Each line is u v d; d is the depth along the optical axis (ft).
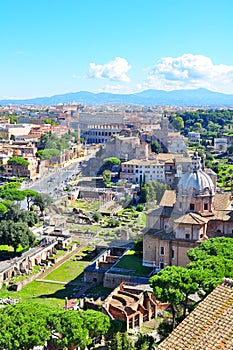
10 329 279.69
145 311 409.69
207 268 350.43
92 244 653.30
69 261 593.83
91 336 307.78
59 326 290.97
